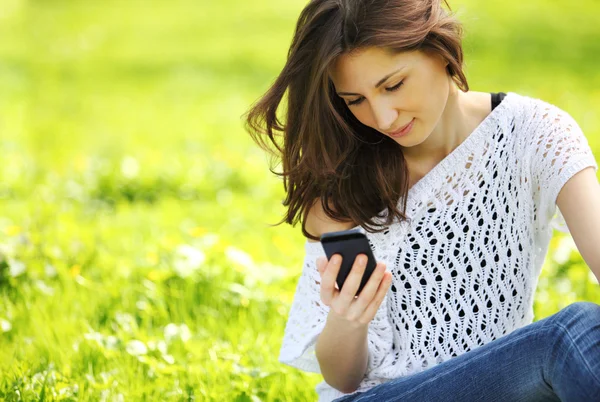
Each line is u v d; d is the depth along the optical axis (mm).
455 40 3531
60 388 4930
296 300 4172
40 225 7938
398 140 3611
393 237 3875
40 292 6391
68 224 8172
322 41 3482
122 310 6195
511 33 20922
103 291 6414
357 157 3781
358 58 3443
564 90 15914
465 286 3879
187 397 4922
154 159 11625
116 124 15336
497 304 3879
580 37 20625
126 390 4977
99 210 9703
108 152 12703
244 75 19594
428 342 3914
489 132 3850
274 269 6816
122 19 26188
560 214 3865
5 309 6188
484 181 3850
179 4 27953
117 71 20250
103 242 7871
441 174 3840
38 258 6984
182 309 6168
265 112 3756
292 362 4086
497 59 18703
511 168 3854
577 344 3248
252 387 5035
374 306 3504
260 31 23906
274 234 8484
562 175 3697
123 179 10523
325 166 3715
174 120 15562
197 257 6676
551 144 3771
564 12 23016
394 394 3605
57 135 14227
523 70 17766
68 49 22641
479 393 3449
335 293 3504
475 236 3855
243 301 6234
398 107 3502
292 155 3795
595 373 3176
